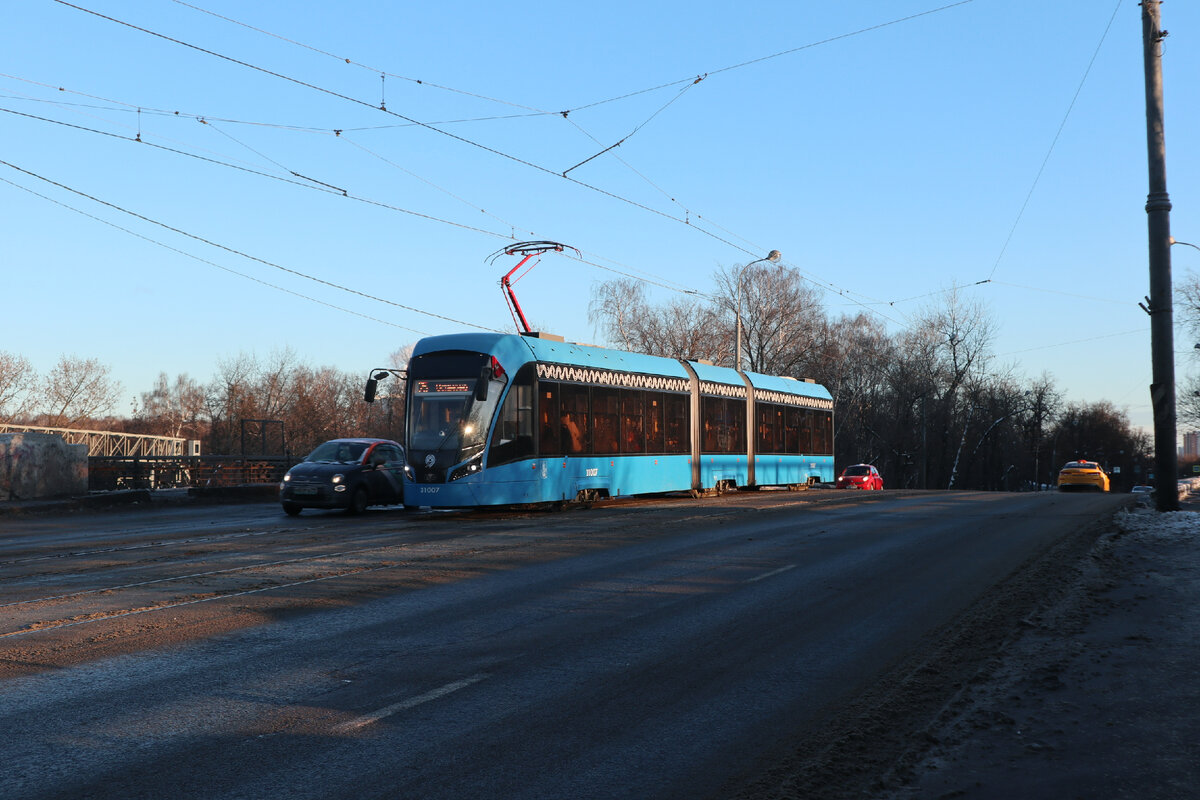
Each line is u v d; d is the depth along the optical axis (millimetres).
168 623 9172
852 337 73062
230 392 73250
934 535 17172
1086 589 10617
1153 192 19188
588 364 23766
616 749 5738
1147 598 9883
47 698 6652
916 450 72750
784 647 8430
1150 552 13477
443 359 21172
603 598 10703
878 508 23891
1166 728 5730
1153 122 19109
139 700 6625
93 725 6059
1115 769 5078
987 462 85500
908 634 8961
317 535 17297
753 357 60406
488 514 22266
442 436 20531
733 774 5324
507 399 21078
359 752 5621
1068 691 6602
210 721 6164
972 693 6672
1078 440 119000
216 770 5285
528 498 21359
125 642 8367
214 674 7336
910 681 7258
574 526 18766
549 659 7934
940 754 5434
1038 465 99938
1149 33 19094
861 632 9047
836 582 11891
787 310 59219
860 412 74938
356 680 7219
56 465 26359
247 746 5695
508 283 25234
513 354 21469
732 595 10953
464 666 7664
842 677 7445
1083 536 16672
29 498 25359
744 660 7965
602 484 23797
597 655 8078
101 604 10109
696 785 5156
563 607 10164
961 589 11398
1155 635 8164
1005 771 5121
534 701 6723
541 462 21766
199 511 25594
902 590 11336
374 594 10836
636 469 25234
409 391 21188
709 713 6492
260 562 13422
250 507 27438
